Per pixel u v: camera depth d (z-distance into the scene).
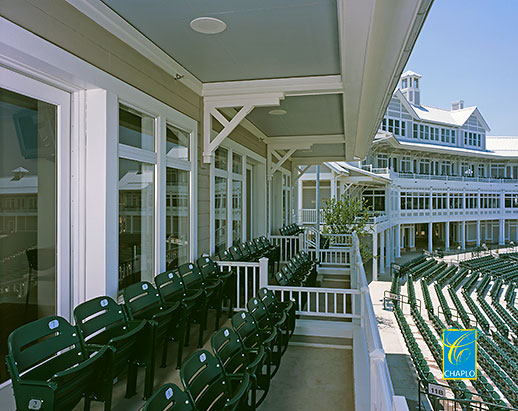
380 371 1.77
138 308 2.99
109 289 3.07
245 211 7.46
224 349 2.46
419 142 30.12
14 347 1.84
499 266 27.34
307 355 4.07
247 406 2.25
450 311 17.70
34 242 2.65
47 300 2.77
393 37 3.05
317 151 11.42
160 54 3.86
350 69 3.60
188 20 3.21
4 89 2.42
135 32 3.37
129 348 2.38
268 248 7.38
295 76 4.71
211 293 3.75
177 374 3.11
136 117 3.65
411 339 12.99
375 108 5.36
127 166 3.49
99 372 2.02
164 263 4.10
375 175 21.91
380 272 23.33
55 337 2.12
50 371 2.04
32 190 2.64
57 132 2.87
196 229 4.92
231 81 4.90
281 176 11.63
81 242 3.04
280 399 3.11
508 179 35.94
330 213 17.14
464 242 32.84
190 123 4.79
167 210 4.28
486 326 15.66
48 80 2.71
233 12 3.08
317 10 3.04
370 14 2.53
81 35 2.77
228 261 5.28
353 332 4.14
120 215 3.36
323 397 3.14
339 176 22.02
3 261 2.40
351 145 9.18
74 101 3.03
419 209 28.80
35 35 2.35
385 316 16.36
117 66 3.22
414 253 30.14
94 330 2.48
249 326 3.02
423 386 10.21
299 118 6.95
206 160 5.22
